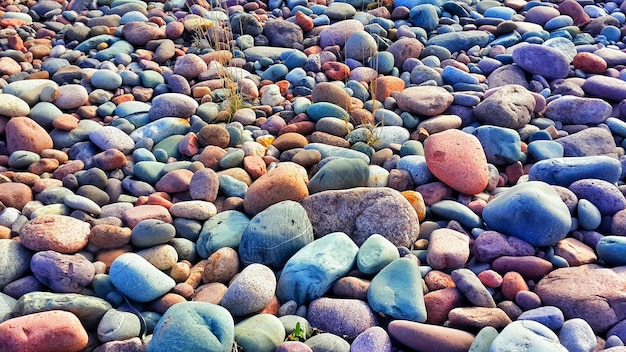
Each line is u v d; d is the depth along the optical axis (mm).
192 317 2047
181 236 2666
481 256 2510
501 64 4078
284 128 3422
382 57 4055
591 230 2686
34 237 2416
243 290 2250
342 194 2715
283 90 3855
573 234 2672
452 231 2629
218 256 2482
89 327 2232
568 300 2254
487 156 3188
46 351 2037
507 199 2611
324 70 4027
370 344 2090
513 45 4352
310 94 3832
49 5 4828
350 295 2346
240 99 3654
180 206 2701
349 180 2855
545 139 3338
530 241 2531
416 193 2838
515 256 2480
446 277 2412
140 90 3775
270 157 3193
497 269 2459
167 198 2910
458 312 2207
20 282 2342
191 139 3266
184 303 2121
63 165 3082
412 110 3551
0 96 3312
